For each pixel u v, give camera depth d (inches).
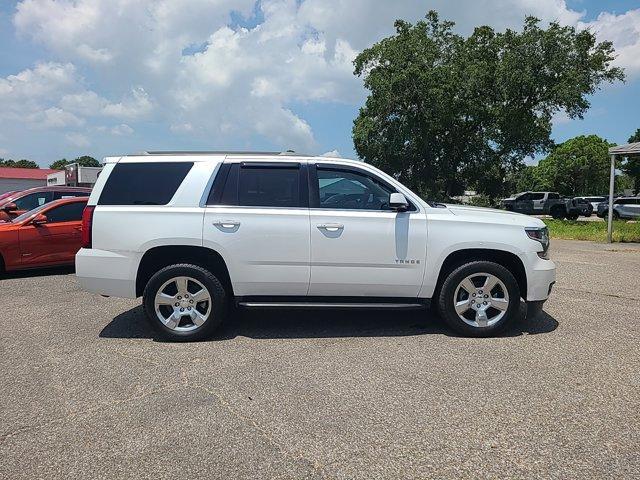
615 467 115.0
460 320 211.2
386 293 210.8
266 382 163.6
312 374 170.2
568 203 1475.1
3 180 3189.0
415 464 116.5
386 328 226.1
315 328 226.1
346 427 133.6
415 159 1434.5
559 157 3196.4
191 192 208.1
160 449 123.2
